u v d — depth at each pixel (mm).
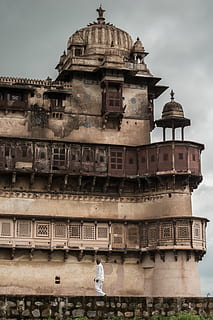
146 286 87938
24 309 54250
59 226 86500
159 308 57125
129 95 95875
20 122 90375
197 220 87250
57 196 88875
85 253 87250
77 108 93125
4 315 53719
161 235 86625
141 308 56781
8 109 89750
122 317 55969
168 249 85688
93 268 87375
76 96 93438
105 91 93125
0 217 84500
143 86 96750
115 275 87812
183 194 89375
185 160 88875
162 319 54781
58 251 86375
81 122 92812
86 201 89875
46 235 85750
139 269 88750
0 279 83938
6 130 89562
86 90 94062
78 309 55344
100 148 89875
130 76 95250
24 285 84625
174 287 85125
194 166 89500
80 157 88812
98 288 63031
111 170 89500
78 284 86312
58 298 55188
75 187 89750
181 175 88375
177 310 57438
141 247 88625
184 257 86188
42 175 87750
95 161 89250
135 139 94375
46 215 87062
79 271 86812
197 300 58094
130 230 89062
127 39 99875
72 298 55469
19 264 85062
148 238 88062
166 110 93812
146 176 89375
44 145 87875
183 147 89312
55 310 54906
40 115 91375
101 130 93375
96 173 88812
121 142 93688
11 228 84750
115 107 92812
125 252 87688
